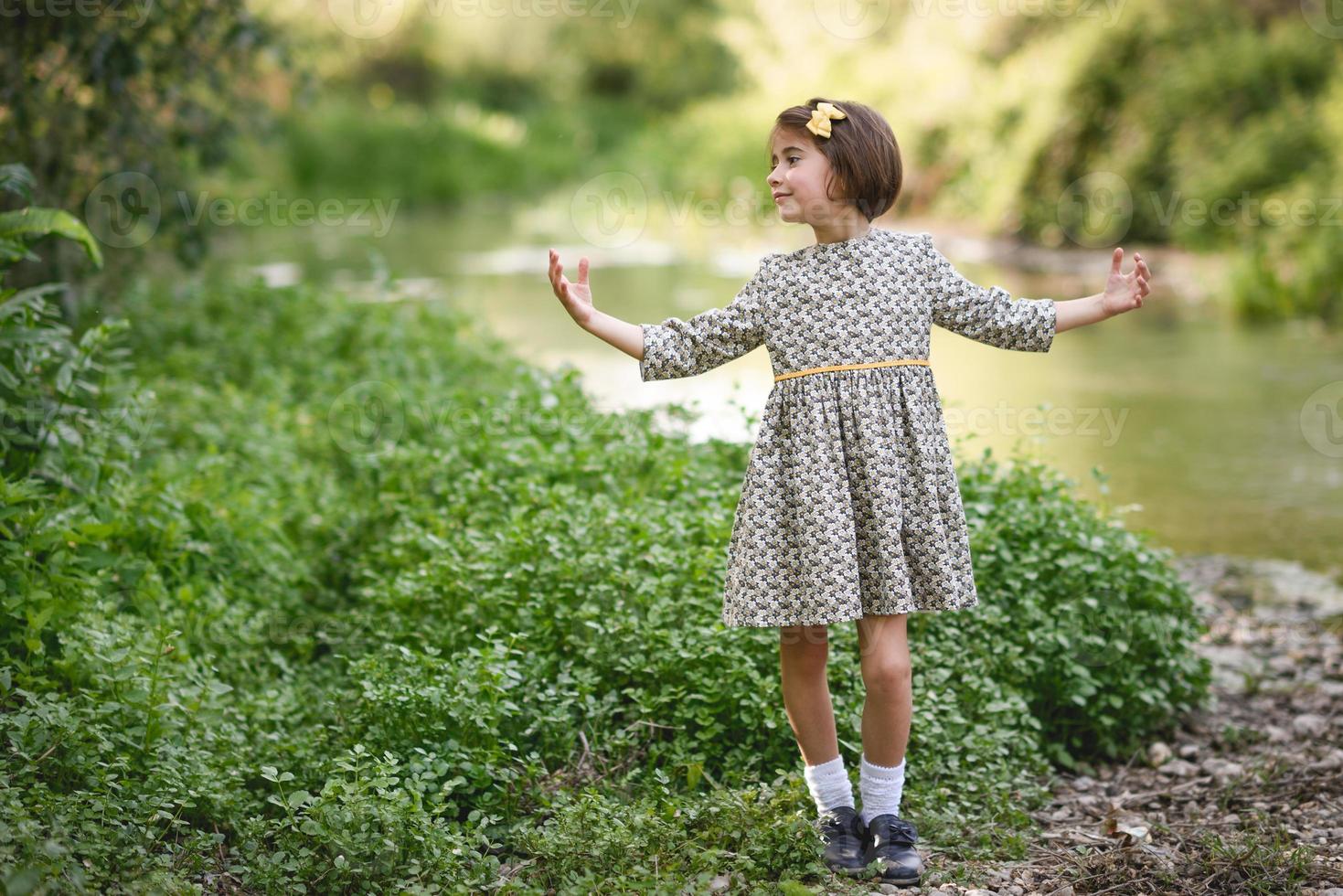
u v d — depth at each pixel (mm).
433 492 6094
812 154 3662
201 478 6090
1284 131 16875
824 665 3777
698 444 6324
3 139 7617
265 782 4000
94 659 4188
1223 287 15141
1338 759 4598
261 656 5035
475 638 4617
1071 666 4746
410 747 4031
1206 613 5434
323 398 8336
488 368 9234
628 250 21969
